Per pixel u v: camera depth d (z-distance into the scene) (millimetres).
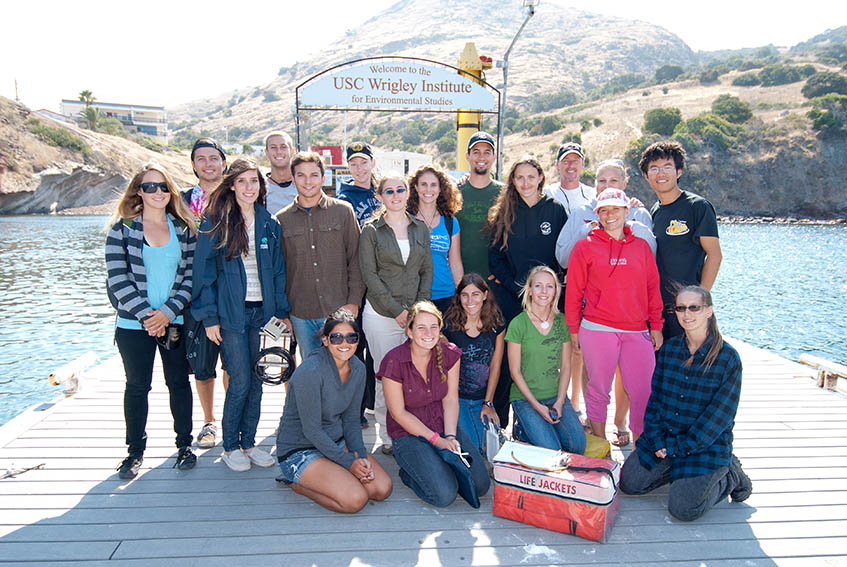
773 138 67312
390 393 3295
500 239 4078
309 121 8539
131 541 2758
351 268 3758
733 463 3127
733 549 2764
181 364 3445
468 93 7715
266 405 4707
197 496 3195
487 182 4297
